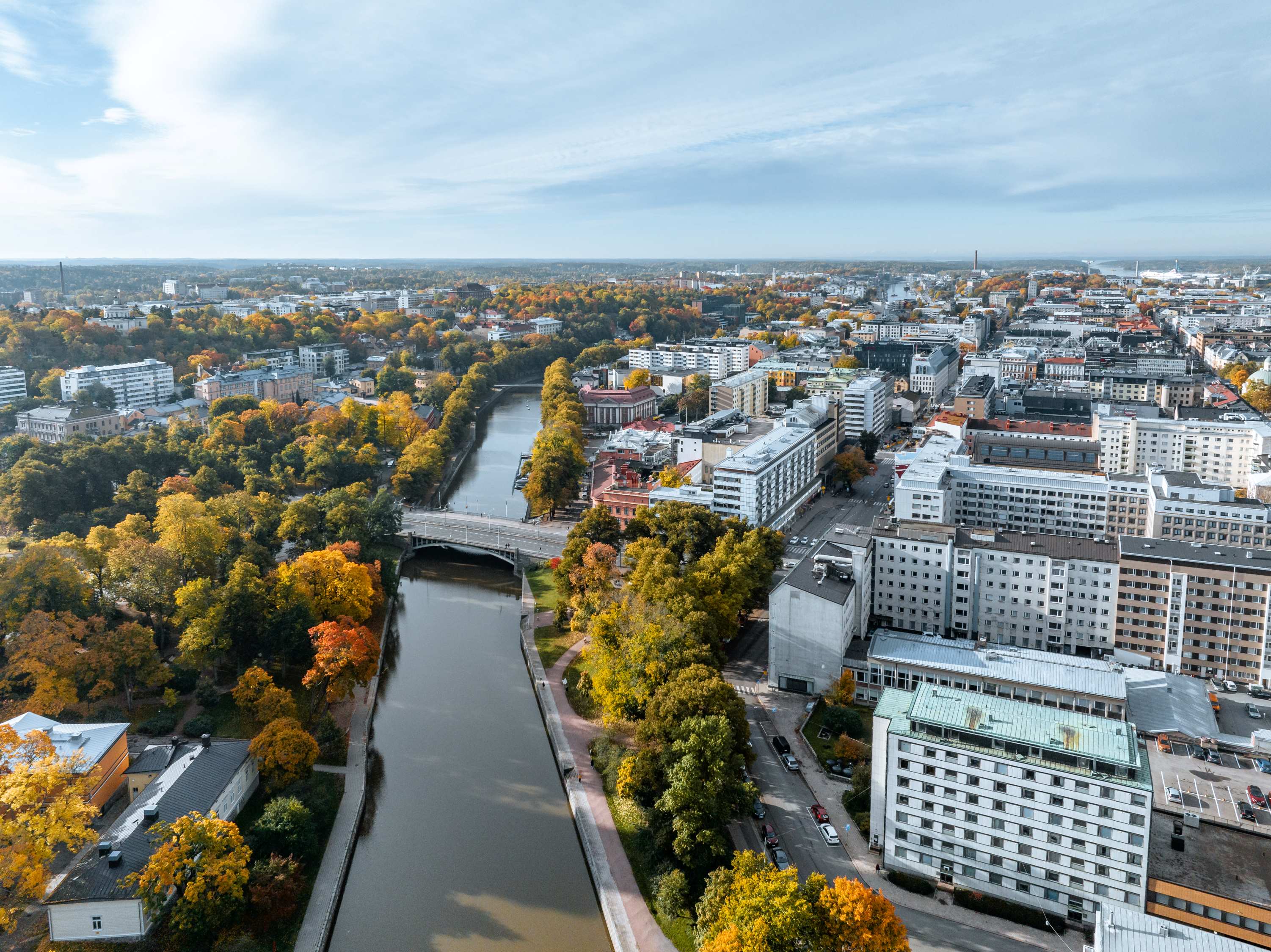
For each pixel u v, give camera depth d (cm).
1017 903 16638
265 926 15988
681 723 19200
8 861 15138
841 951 13762
